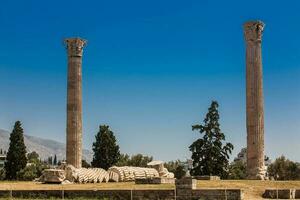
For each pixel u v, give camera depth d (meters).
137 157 122.75
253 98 60.94
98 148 97.50
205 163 84.75
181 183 37.84
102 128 98.56
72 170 52.25
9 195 40.50
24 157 94.88
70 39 63.22
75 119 62.62
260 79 61.34
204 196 37.09
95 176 53.97
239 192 36.62
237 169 91.19
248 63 61.59
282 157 109.31
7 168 94.19
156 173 62.09
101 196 39.19
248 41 61.81
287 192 41.06
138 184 46.72
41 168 100.38
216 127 85.75
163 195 38.00
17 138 94.88
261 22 61.69
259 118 60.69
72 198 39.38
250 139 60.59
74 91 62.88
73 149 62.22
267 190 41.88
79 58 63.56
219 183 46.25
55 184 49.88
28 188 43.75
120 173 56.56
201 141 85.56
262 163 60.31
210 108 86.38
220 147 85.31
